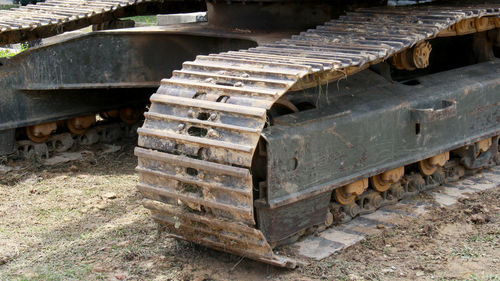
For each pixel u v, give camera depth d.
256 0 8.87
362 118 7.16
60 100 10.21
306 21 8.88
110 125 11.26
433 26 7.11
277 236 6.54
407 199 8.37
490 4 8.52
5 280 6.39
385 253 6.76
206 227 6.31
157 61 9.95
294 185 6.55
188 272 6.44
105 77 9.92
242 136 5.72
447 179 8.97
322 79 6.54
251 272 6.45
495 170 9.59
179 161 6.03
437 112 7.63
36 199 8.72
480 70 9.05
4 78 9.52
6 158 9.91
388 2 8.88
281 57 6.55
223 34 8.94
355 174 7.20
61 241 7.37
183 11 12.00
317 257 6.63
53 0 11.57
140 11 11.45
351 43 6.95
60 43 9.61
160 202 6.49
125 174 9.75
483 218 7.52
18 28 9.59
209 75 6.41
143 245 7.15
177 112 6.23
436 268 6.36
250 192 5.67
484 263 6.44
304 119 6.67
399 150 7.68
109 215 8.13
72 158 10.36
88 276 6.46
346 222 7.57
